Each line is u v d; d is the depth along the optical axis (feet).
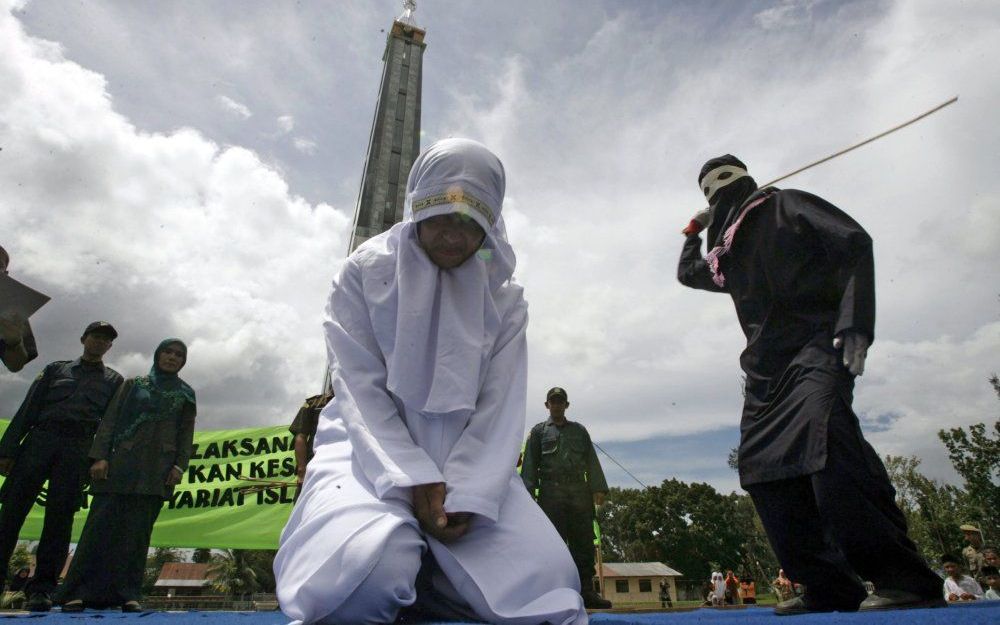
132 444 13.82
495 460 5.27
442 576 5.05
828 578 7.86
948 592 25.52
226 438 28.68
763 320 8.49
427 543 4.85
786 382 7.72
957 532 108.68
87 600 12.69
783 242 8.18
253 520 27.40
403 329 5.52
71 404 14.35
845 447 6.91
